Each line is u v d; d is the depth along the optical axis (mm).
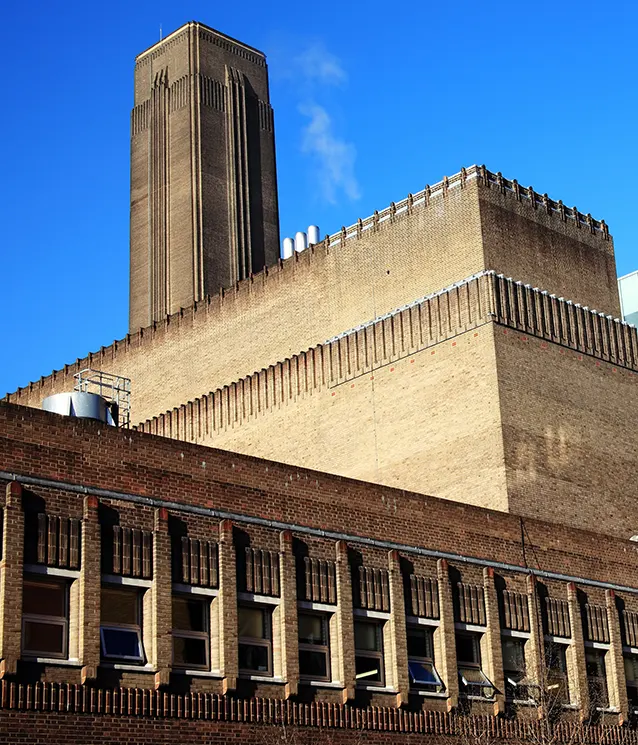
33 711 32906
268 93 122188
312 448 70438
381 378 68375
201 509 38250
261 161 118625
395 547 43812
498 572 47719
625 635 52438
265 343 79438
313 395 71438
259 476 40594
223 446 75562
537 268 70688
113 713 34562
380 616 42750
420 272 71062
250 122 118938
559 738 47719
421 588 44562
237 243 112750
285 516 40781
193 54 116500
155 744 35312
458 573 46219
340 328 74500
